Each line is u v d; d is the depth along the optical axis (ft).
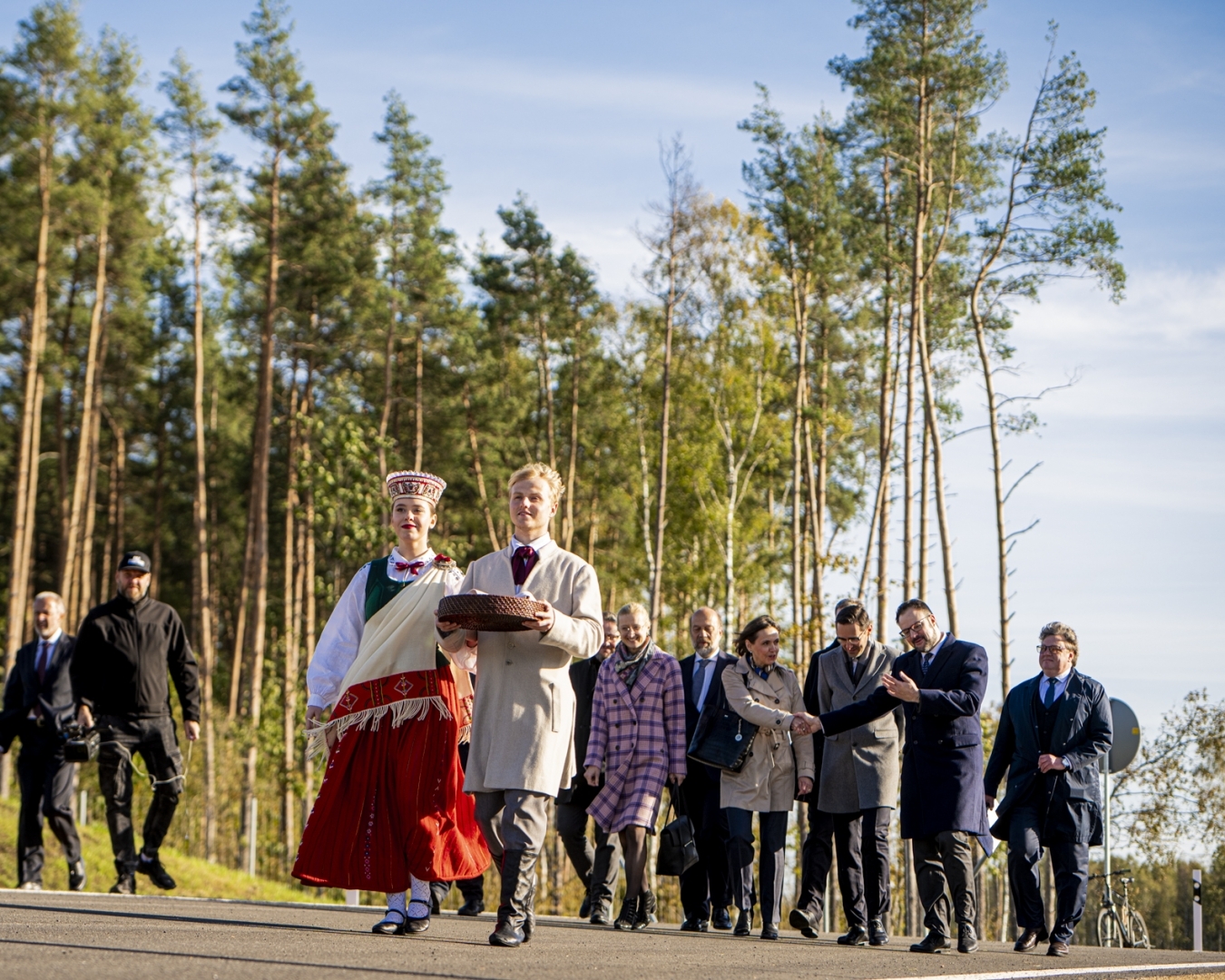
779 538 127.03
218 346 175.01
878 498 99.86
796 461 108.68
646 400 131.23
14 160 108.78
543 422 153.07
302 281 122.83
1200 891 43.55
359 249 128.26
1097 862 65.72
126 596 33.86
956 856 27.68
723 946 23.84
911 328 90.74
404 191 134.51
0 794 85.76
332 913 28.43
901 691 27.20
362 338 137.69
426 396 147.95
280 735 103.30
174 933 17.90
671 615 121.60
